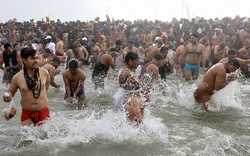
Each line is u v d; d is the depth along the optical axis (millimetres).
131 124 7203
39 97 6719
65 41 23594
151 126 7469
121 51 14648
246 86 12992
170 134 7145
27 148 6305
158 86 10852
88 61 19219
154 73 10734
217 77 8797
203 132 7320
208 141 6746
